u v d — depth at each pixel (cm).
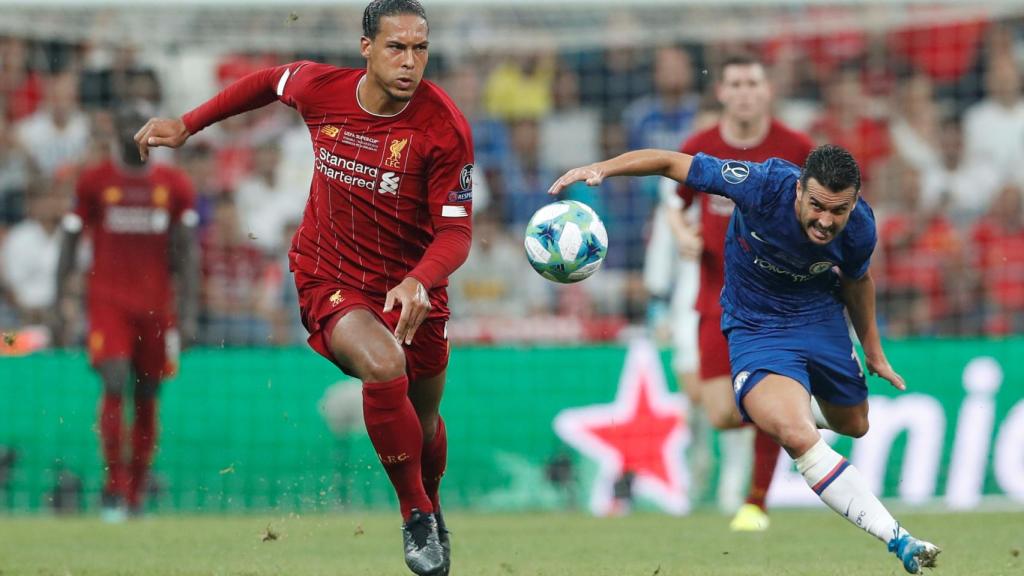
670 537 2797
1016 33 5575
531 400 4000
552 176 5484
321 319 1911
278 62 5462
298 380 3997
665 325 4025
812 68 5578
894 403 3878
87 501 3975
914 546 1741
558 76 5638
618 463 3947
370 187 1898
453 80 5634
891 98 5544
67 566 2248
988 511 3575
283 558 2398
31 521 3528
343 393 3991
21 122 5238
